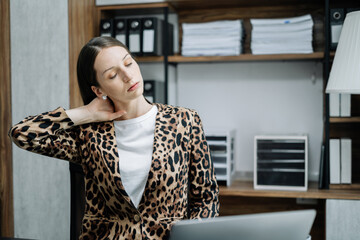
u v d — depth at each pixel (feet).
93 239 4.72
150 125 4.75
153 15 9.75
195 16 9.53
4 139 8.80
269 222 2.91
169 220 4.60
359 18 6.27
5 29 8.78
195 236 2.89
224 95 9.52
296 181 7.98
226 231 2.89
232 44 8.52
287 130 9.23
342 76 6.35
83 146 4.72
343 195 7.59
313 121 9.09
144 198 4.57
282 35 8.32
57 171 8.64
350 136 8.86
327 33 7.90
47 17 8.60
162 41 9.09
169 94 9.78
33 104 8.73
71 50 8.53
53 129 4.65
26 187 8.82
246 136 9.45
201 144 4.96
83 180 5.43
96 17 9.14
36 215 8.80
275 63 9.21
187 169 4.87
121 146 4.72
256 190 8.04
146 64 9.87
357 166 8.83
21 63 8.76
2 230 8.89
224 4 9.02
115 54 4.36
